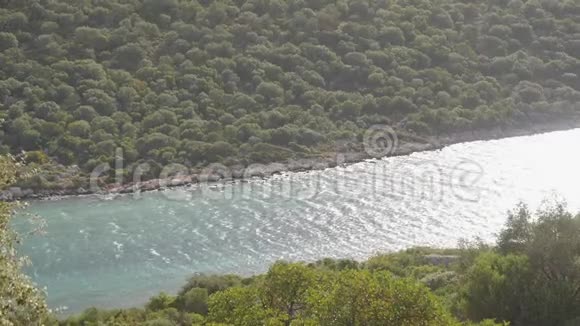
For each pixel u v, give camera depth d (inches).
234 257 2289.6
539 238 1309.1
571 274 1284.4
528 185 3090.6
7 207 762.8
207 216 2751.0
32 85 3769.7
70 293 2015.3
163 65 4116.6
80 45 4097.0
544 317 1208.2
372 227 2561.5
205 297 1747.0
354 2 4918.8
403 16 5017.2
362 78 4510.3
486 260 1347.2
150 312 1680.6
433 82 4616.1
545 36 5211.6
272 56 4416.8
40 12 4160.9
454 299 1381.6
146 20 4416.8
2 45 3937.0
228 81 4183.1
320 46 4534.9
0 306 642.2
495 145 3991.1
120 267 2222.0
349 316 804.6
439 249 2225.6
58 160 3440.0
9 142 3486.7
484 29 5152.6
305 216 2711.6
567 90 4790.8
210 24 4490.7
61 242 2450.8
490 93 4633.4
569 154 3720.5
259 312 882.8
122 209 2893.7
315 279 968.3
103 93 3816.4
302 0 4793.3
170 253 2338.8
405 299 808.3
